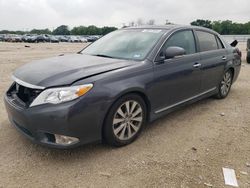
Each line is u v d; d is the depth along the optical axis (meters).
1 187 2.86
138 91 3.71
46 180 2.99
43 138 3.23
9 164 3.27
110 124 3.47
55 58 4.29
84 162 3.34
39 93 3.20
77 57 4.28
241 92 6.82
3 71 9.39
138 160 3.41
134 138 3.89
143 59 3.98
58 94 3.12
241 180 3.05
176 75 4.34
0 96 5.96
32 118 3.16
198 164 3.35
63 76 3.32
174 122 4.67
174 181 3.01
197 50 4.99
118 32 5.07
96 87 3.27
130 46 4.38
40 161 3.34
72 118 3.10
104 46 4.71
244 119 4.91
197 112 5.21
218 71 5.57
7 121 4.48
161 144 3.85
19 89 3.50
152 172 3.16
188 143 3.91
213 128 4.46
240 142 3.98
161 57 4.13
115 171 3.17
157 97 4.09
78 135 3.21
